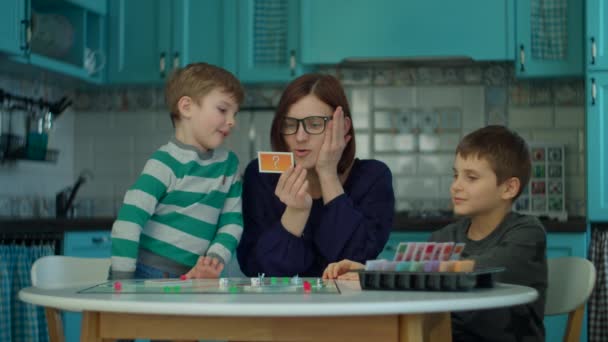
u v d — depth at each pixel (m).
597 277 3.73
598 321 3.70
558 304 2.10
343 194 1.93
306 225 1.99
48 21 3.95
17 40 3.54
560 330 3.64
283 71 4.23
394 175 4.42
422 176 4.40
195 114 2.09
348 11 4.18
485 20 4.10
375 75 4.45
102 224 3.71
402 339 1.30
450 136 4.40
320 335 1.31
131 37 4.36
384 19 4.15
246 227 2.12
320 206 2.02
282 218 1.89
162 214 2.04
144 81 4.33
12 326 3.29
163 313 1.24
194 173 2.06
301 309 1.20
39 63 3.73
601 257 3.73
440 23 4.12
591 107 3.89
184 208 2.05
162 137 4.58
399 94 4.44
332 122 1.91
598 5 3.90
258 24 4.28
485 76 4.38
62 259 2.39
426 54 4.13
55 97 4.45
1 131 3.88
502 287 1.56
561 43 4.08
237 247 2.12
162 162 2.03
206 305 1.22
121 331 1.37
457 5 4.12
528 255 1.86
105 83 4.37
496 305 1.31
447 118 4.40
